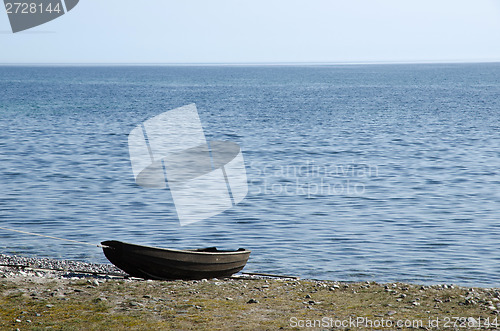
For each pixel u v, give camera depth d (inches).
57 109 5128.0
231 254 855.7
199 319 585.3
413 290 737.6
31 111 4874.5
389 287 757.3
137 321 574.2
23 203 1552.7
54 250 1107.3
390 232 1285.7
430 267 1038.4
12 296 651.5
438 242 1200.8
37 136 3211.1
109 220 1384.1
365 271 1011.9
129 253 784.9
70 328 548.1
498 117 4608.8
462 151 2763.3
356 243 1192.8
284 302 663.8
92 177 2000.5
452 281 964.6
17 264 943.0
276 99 6840.6
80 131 3523.6
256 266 1032.2
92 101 6250.0
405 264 1053.8
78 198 1632.6
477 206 1565.0
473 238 1234.6
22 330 540.4
